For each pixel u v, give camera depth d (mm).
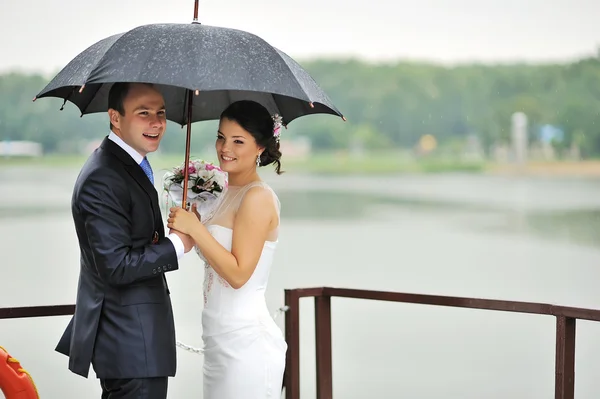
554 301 22562
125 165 3123
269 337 3422
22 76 56781
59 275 22922
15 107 57094
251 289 3410
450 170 68312
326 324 4246
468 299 3861
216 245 3219
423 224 43844
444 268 28453
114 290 3117
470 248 34625
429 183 67250
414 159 69312
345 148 69500
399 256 31453
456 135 69688
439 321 16234
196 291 16375
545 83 67750
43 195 50000
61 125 57625
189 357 11656
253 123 3314
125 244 3045
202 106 3904
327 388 4246
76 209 3092
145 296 3145
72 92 3445
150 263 3055
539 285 25203
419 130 69750
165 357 3162
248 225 3299
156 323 3156
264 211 3326
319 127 69500
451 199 57094
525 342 14211
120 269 2998
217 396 3418
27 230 35188
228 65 2961
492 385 11250
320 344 4234
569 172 66250
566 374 3650
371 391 10781
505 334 14906
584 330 15016
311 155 69438
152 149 3164
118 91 3135
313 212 50125
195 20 3264
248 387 3363
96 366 3111
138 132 3111
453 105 69312
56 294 20078
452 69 69062
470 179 67812
